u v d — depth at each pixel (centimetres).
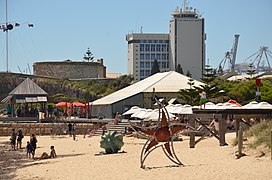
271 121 2567
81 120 6131
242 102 7319
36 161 3030
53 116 6612
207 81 7375
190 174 1834
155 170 2036
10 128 6025
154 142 2191
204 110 2808
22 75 13425
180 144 3180
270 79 10756
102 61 17412
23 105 7856
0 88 12850
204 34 18725
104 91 12425
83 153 3428
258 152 2120
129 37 19225
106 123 5875
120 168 2217
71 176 2108
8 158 3359
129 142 3991
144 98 7119
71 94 13000
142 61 18875
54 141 4797
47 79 13700
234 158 2144
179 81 7556
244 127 2811
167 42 18950
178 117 4728
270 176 1650
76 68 15975
